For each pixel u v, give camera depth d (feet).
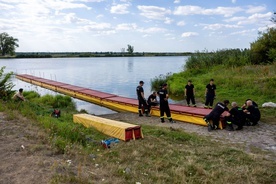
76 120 38.42
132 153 23.73
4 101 45.91
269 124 36.78
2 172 16.57
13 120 29.89
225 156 23.58
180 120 41.65
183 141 28.84
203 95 62.95
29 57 560.20
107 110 56.13
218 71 85.61
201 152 24.50
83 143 26.18
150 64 269.03
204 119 35.42
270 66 76.33
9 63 310.04
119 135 29.32
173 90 73.31
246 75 72.13
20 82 119.03
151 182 17.58
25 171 16.74
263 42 91.97
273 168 20.92
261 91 55.36
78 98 72.84
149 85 99.55
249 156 23.58
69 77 137.39
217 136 31.96
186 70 101.40
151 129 33.78
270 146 27.68
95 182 16.07
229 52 102.89
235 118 34.32
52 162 18.43
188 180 18.56
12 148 20.66
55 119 37.63
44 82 101.91
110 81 116.26
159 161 21.57
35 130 26.50
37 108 46.03
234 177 18.93
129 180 17.43
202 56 104.73
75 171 17.44
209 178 18.84
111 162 21.20
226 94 59.06
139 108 46.57
